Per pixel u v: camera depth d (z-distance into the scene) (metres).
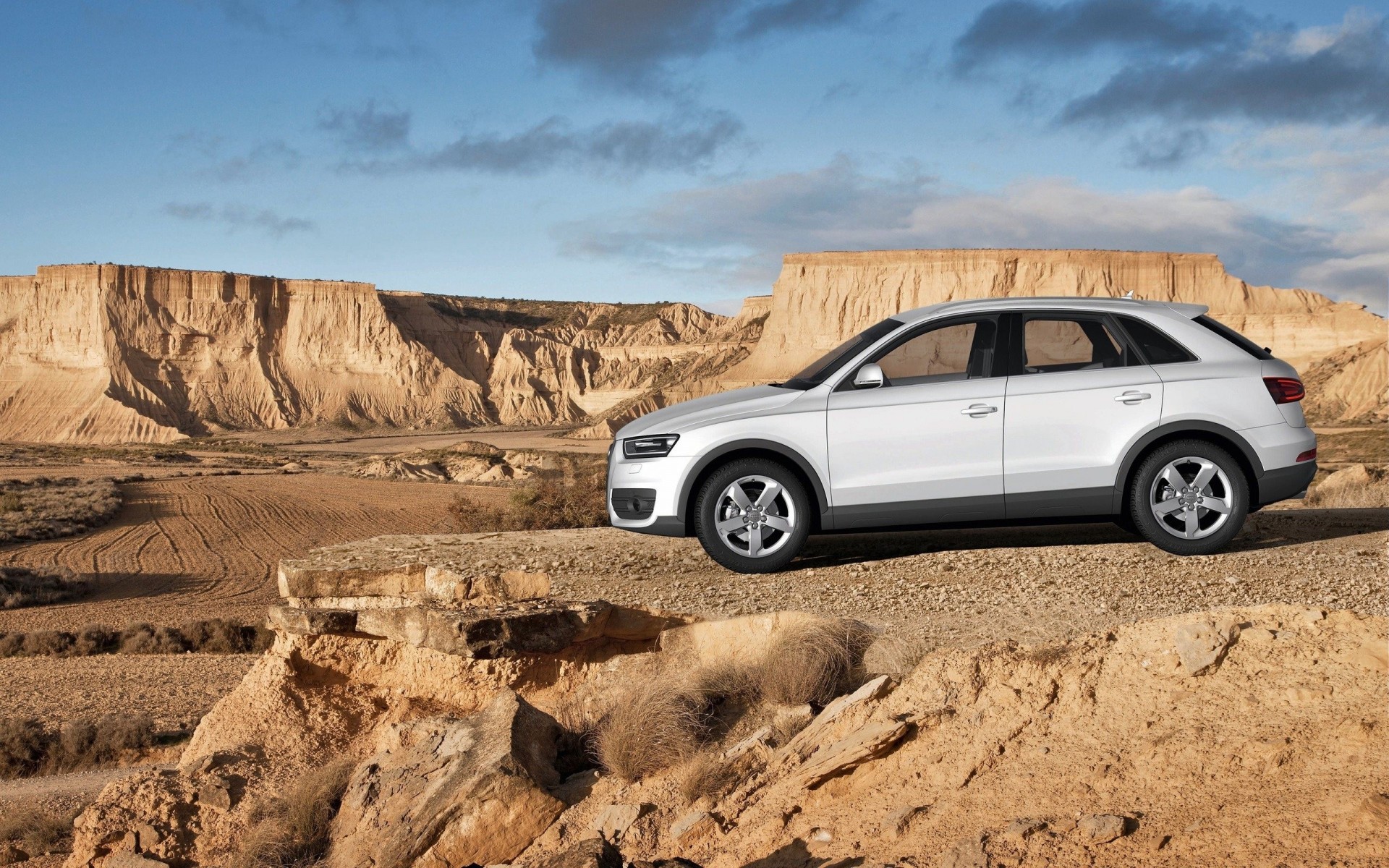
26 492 57.50
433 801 5.61
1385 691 3.95
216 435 177.38
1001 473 7.29
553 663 7.27
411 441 166.75
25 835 11.24
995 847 3.70
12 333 186.88
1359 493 13.13
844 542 8.91
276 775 7.23
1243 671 4.41
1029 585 6.89
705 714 5.79
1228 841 3.34
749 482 7.60
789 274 158.75
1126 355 7.45
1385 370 87.50
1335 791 3.39
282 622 8.02
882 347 7.60
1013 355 7.45
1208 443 7.35
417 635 7.24
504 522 31.05
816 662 5.75
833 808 4.60
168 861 6.69
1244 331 122.25
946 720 4.78
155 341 189.50
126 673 22.48
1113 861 3.45
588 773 5.77
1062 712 4.57
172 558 39.69
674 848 4.80
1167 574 6.95
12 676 22.09
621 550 9.21
